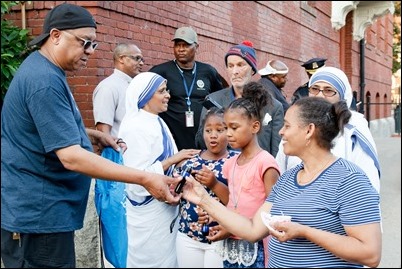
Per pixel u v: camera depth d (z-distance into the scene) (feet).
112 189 11.00
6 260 8.90
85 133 9.32
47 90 8.27
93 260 14.30
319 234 7.07
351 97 10.81
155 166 11.11
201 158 11.21
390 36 82.38
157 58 20.89
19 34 15.75
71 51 8.73
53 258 8.77
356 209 7.01
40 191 8.57
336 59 52.29
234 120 9.80
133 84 11.78
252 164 9.83
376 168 9.80
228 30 27.61
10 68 15.02
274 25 34.60
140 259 11.82
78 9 8.80
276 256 7.84
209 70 17.20
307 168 7.68
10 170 8.61
